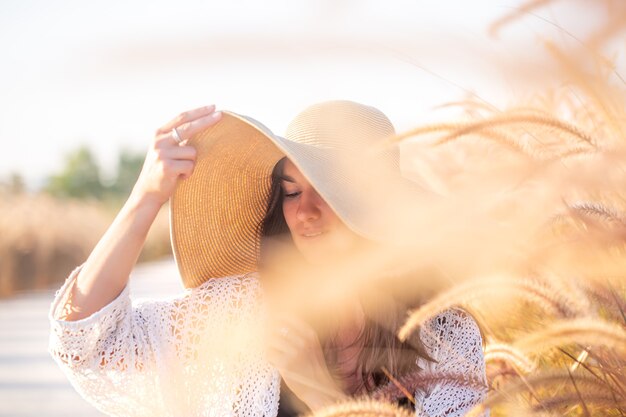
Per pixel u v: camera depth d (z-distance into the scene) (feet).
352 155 6.13
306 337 6.48
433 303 4.98
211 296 6.50
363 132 6.54
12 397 17.88
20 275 49.96
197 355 6.25
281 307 6.65
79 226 62.59
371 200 5.87
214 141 6.35
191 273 7.06
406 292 6.41
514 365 6.55
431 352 6.55
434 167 7.18
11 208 57.82
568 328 4.78
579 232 4.50
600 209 4.50
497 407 6.31
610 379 5.35
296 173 6.35
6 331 29.73
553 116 4.98
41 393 18.38
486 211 4.58
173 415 6.11
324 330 6.57
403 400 6.39
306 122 6.72
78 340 5.64
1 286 47.06
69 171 198.29
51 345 5.80
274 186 6.79
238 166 6.72
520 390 5.02
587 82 4.01
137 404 6.03
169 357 6.15
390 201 5.71
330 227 6.35
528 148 5.01
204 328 6.34
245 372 6.33
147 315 6.32
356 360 6.58
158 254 84.69
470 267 5.20
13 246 48.96
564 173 3.71
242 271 7.22
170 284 44.62
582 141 4.87
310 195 6.34
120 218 5.78
